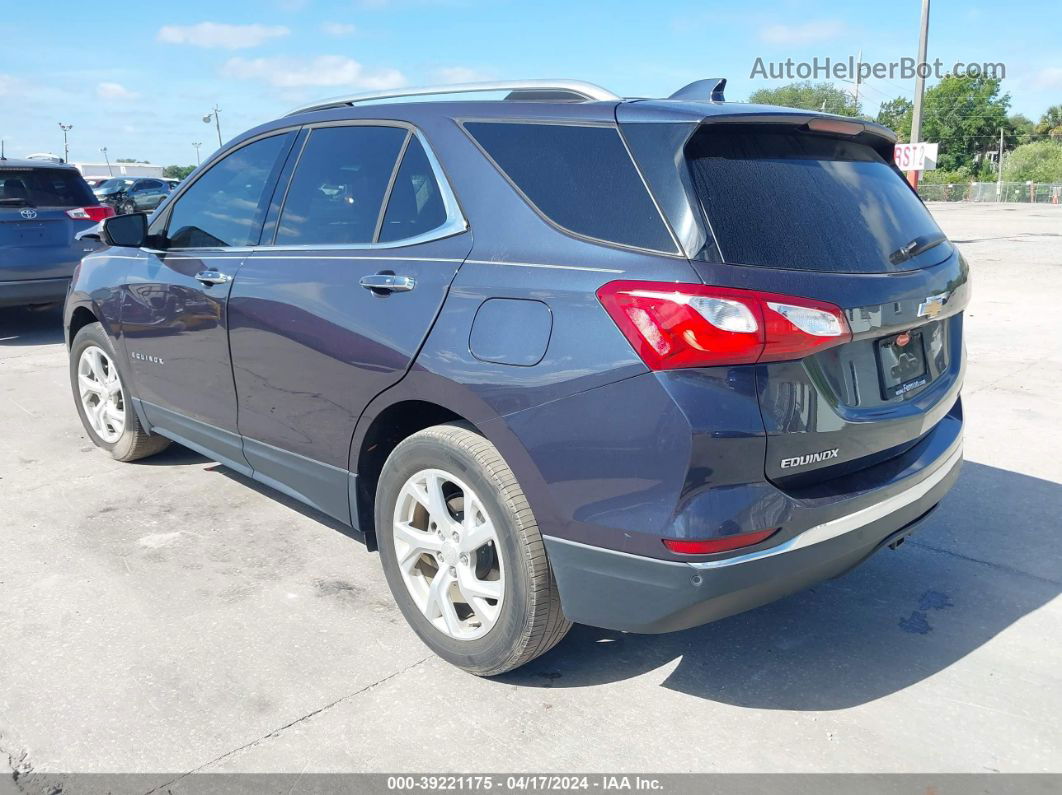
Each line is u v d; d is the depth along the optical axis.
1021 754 2.56
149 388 4.40
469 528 2.77
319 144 3.47
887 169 3.09
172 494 4.53
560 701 2.81
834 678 2.94
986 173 80.38
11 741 2.58
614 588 2.46
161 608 3.36
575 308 2.43
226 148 4.00
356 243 3.14
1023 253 16.75
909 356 2.84
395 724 2.68
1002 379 6.82
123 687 2.84
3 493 4.54
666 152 2.43
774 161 2.60
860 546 2.61
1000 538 4.00
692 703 2.80
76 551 3.85
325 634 3.18
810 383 2.40
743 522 2.29
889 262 2.69
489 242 2.71
